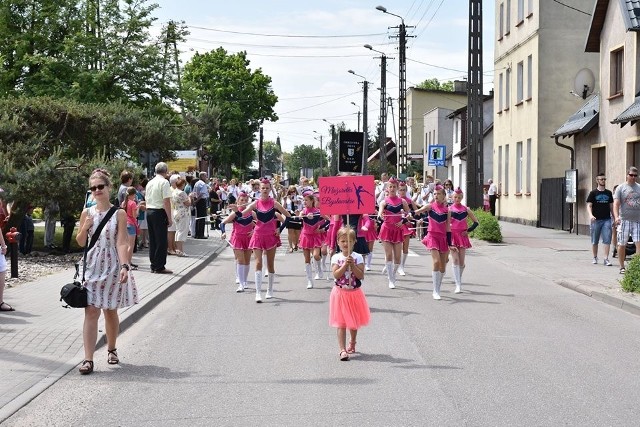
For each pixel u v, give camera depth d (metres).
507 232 31.88
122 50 35.66
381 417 6.75
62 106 25.70
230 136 75.56
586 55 35.38
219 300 14.12
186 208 22.06
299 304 13.55
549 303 13.70
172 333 10.88
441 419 6.68
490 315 12.32
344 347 9.08
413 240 29.41
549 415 6.79
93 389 7.86
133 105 34.97
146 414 6.96
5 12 37.12
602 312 12.77
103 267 8.52
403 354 9.37
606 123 26.64
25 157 22.02
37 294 13.62
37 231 29.70
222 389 7.81
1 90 36.56
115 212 8.56
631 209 17.34
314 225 15.81
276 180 35.25
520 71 39.16
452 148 65.38
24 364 8.75
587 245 25.72
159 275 16.91
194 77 75.00
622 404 7.15
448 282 16.72
